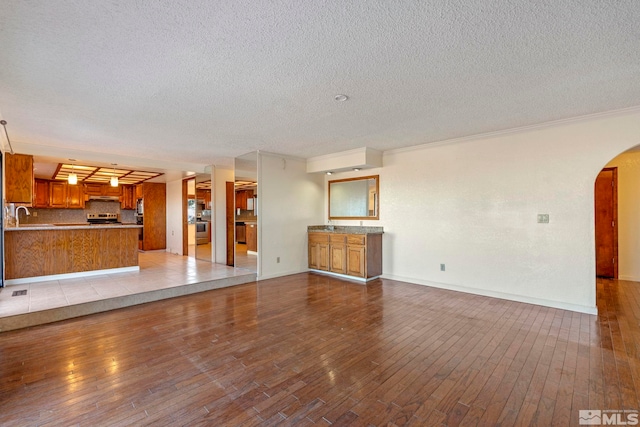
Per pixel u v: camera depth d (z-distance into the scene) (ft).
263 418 5.90
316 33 6.14
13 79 7.98
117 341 9.40
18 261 14.93
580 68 7.67
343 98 9.54
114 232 17.89
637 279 16.71
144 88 8.66
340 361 8.14
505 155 13.57
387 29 6.01
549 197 12.51
